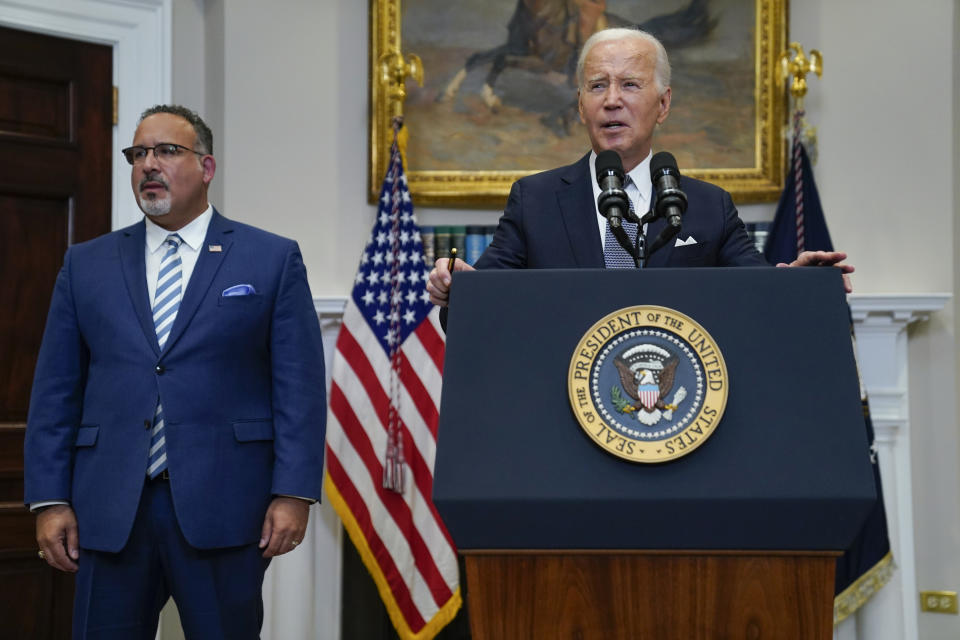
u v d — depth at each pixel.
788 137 4.07
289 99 4.12
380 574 3.64
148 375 2.28
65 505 2.31
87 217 3.84
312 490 2.34
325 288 4.07
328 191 4.12
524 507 1.27
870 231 4.07
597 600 1.29
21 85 3.74
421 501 3.67
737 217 2.11
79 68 3.87
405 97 4.13
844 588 3.66
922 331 3.98
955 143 4.09
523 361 1.34
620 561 1.29
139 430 2.25
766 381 1.32
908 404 3.91
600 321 1.33
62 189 3.79
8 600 3.55
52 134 3.80
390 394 3.69
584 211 2.06
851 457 1.28
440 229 4.06
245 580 2.30
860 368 3.89
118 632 2.22
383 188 3.87
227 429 2.31
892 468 3.87
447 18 4.18
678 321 1.33
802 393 1.31
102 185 3.88
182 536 2.25
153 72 4.03
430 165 4.14
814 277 1.37
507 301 1.37
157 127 2.44
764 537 1.27
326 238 4.10
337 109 4.15
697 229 2.04
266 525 2.32
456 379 1.34
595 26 4.18
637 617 1.28
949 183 4.03
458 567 3.69
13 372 3.65
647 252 1.66
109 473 2.24
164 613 3.84
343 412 3.71
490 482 1.28
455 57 4.17
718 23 4.16
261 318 2.40
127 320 2.33
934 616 3.89
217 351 2.33
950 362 3.96
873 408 3.88
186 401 2.28
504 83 4.16
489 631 1.30
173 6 4.11
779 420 1.30
